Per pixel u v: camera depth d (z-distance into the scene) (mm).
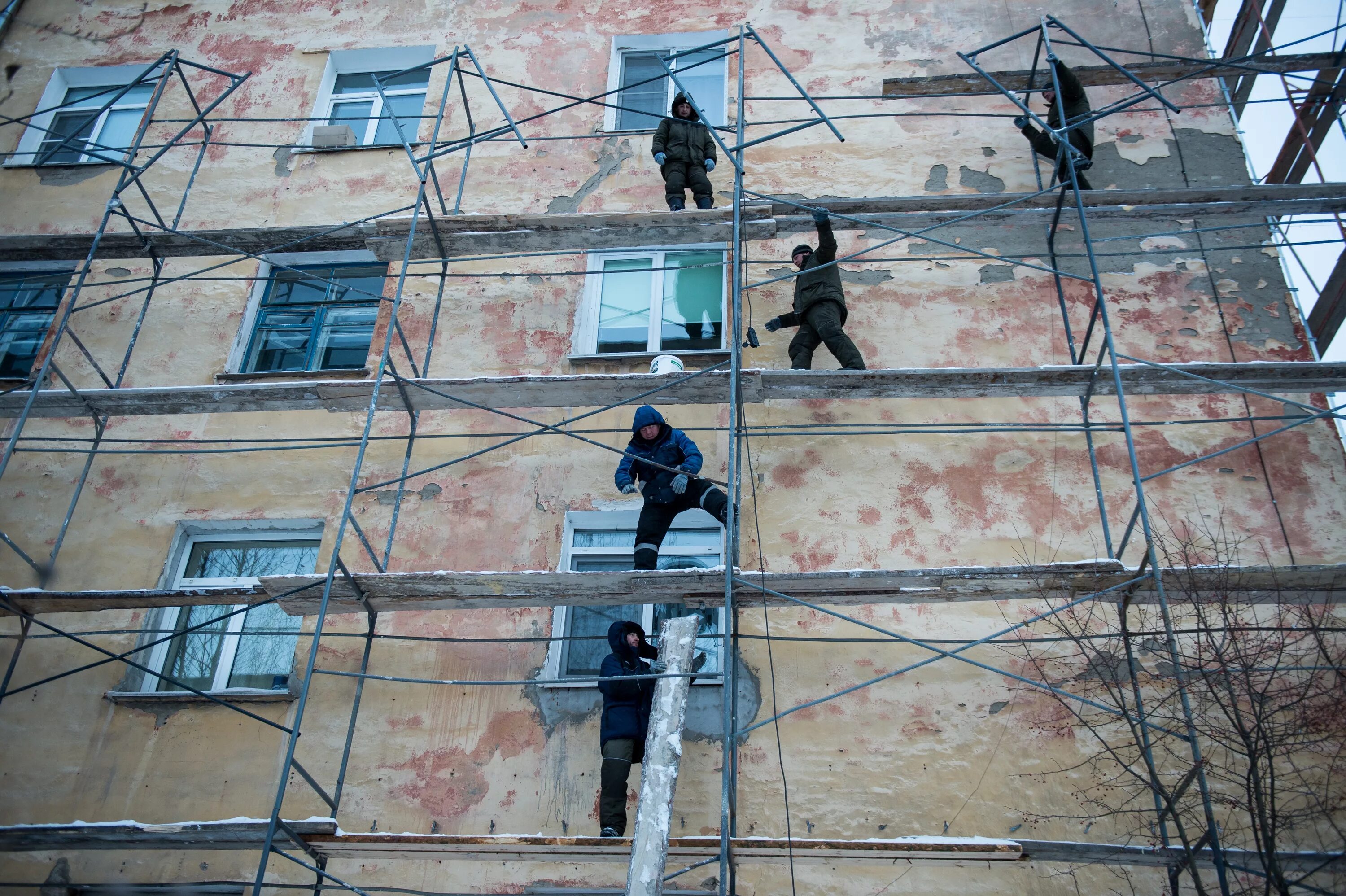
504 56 12094
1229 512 8406
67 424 9969
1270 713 6707
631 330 10289
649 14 12172
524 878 7492
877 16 11766
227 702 8297
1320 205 8977
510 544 8898
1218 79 10820
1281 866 6273
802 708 6887
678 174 10086
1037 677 7824
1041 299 9680
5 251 10180
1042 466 8781
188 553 9391
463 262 10539
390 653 8438
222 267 10469
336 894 7551
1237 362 8500
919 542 8539
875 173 10648
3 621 8883
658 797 6207
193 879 7719
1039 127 10383
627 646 7602
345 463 9484
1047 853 6590
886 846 6613
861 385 8172
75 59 12852
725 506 7617
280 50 12555
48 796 8094
